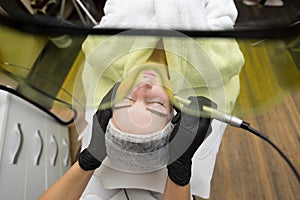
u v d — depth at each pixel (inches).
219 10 22.1
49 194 21.0
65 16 19.3
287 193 38.0
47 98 25.7
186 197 20.1
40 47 16.6
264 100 21.4
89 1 26.6
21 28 14.8
